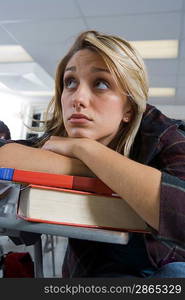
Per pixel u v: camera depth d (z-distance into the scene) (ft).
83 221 0.96
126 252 1.29
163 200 0.91
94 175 1.12
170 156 1.23
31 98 18.66
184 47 9.19
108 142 1.40
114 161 1.02
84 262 1.38
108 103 1.27
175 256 1.23
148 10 7.11
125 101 1.34
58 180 0.98
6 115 19.51
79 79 1.31
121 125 1.43
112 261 1.33
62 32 8.67
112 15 7.49
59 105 1.70
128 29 8.16
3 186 1.19
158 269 1.22
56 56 10.76
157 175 0.97
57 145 1.27
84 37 1.36
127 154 1.40
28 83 15.03
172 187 0.93
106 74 1.26
